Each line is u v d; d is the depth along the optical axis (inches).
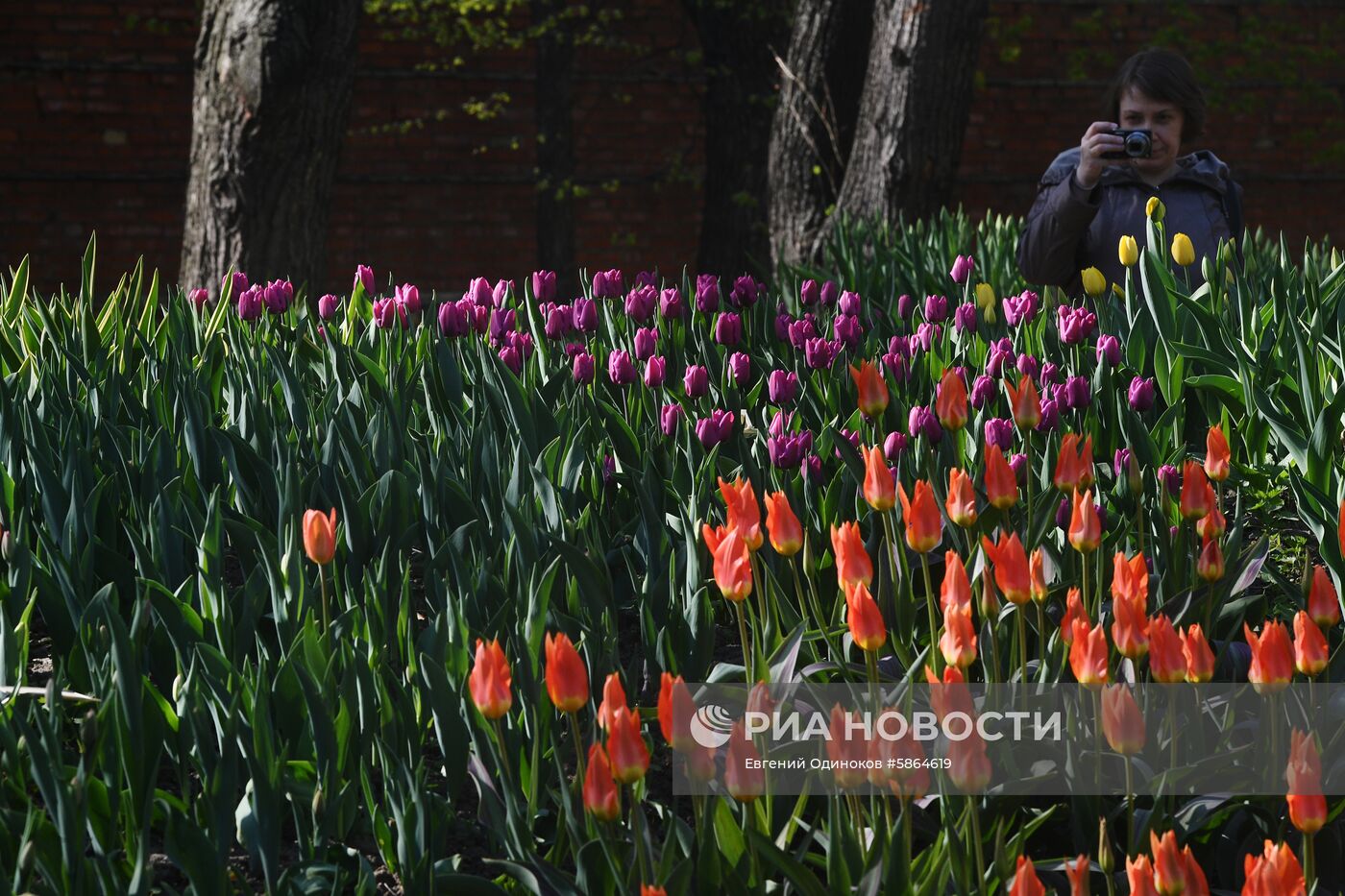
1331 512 141.1
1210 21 955.3
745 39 724.7
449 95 887.1
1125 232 249.8
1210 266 220.8
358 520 140.1
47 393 171.0
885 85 461.4
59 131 837.8
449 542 130.7
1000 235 362.9
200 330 222.1
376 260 883.4
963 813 98.5
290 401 178.2
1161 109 248.4
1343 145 917.2
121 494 158.1
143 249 855.1
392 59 876.6
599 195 905.5
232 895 101.4
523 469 151.4
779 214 519.8
